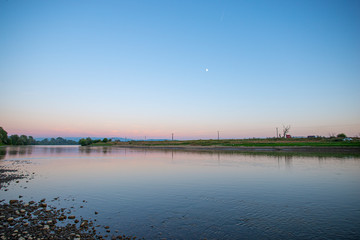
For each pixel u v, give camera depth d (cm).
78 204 1440
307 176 2428
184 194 1692
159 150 8788
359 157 4509
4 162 4100
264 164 3516
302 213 1257
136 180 2261
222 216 1212
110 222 1123
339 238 944
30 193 1717
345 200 1517
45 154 6531
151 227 1060
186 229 1037
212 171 2839
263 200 1521
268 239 934
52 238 915
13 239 897
